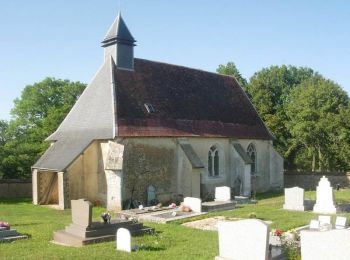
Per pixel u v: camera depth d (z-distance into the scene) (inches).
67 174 982.4
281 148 1905.8
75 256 470.0
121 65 1139.3
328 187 883.4
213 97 1379.2
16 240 585.3
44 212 926.4
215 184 1263.5
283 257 452.4
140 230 622.2
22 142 1608.0
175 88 1252.5
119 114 1027.3
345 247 398.0
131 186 1009.5
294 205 921.5
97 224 580.7
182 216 816.9
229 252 460.8
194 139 1188.5
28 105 1877.5
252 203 1085.8
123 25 1155.3
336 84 1882.4
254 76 2474.2
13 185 1275.8
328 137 1774.1
